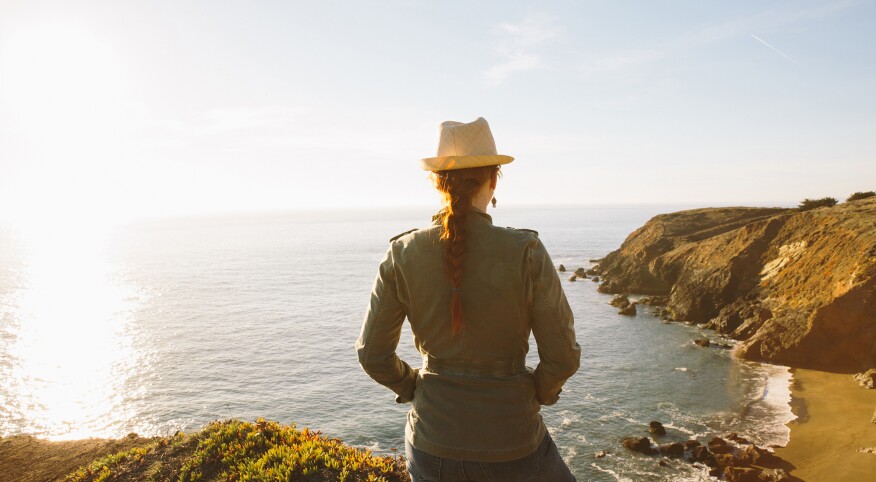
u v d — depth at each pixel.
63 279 131.00
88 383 45.44
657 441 25.25
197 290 103.75
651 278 70.62
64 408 39.78
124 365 50.62
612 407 30.34
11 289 113.69
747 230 56.81
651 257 74.25
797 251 48.44
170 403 39.25
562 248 160.75
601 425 27.55
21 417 38.31
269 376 44.12
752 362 37.19
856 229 41.94
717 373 35.53
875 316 33.53
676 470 21.95
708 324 49.41
